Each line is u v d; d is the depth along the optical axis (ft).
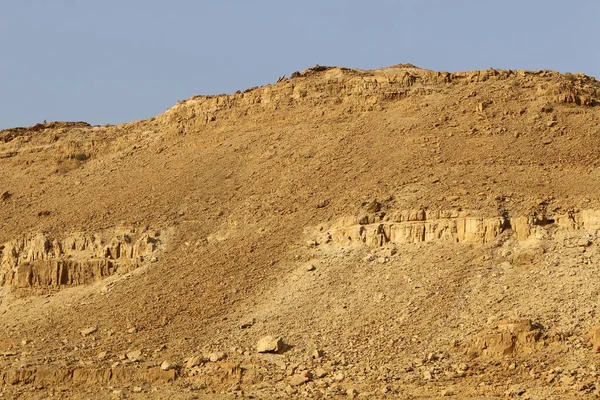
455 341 311.88
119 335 353.51
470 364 301.02
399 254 360.89
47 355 344.90
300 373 309.63
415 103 452.35
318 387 301.84
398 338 320.70
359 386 299.58
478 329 314.96
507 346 302.04
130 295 377.50
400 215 370.53
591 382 282.97
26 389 323.98
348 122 453.58
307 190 411.95
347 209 387.75
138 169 471.21
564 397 278.67
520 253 343.26
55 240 421.18
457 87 460.14
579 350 296.51
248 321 344.90
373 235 369.30
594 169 386.52
